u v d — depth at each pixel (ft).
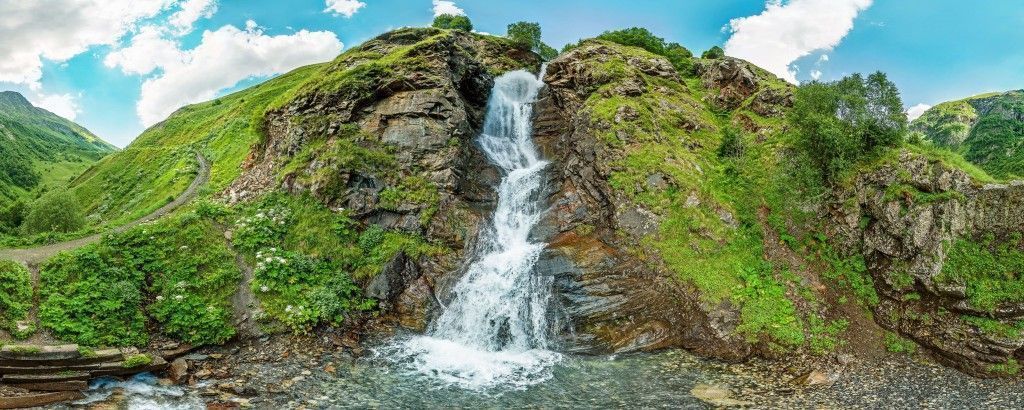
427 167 104.88
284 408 51.21
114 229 93.71
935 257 67.82
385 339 72.49
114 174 246.27
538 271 82.53
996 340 59.57
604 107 115.75
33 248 78.74
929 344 64.69
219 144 206.80
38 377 51.19
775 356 66.39
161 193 165.17
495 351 71.92
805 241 83.35
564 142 127.24
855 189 81.97
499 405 54.29
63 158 559.38
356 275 83.05
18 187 381.60
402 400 54.75
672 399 55.52
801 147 89.86
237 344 66.44
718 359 67.26
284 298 74.23
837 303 73.87
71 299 63.21
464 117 116.98
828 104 88.17
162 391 53.78
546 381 60.90
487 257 89.45
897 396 55.11
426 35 173.99
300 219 92.94
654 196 91.97
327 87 119.75
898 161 79.00
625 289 79.46
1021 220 66.08
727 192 93.97
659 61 141.38
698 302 74.74
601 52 147.64
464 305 79.46
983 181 70.08
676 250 82.89
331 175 97.60
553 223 97.86
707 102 132.36
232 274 76.23
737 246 83.05
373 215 95.45
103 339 59.88
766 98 114.52
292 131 116.78
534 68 185.47
